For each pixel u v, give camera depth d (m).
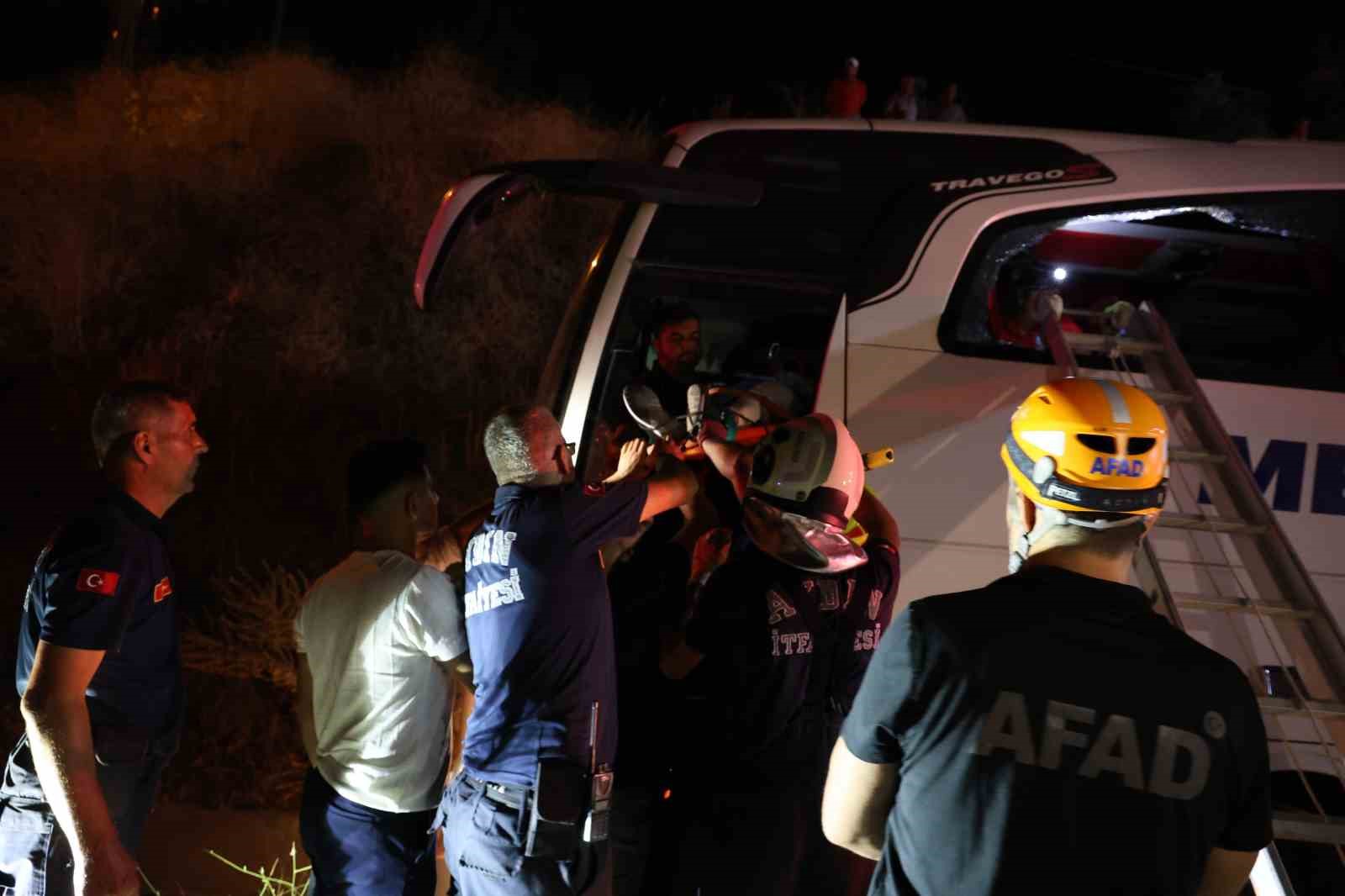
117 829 2.98
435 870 3.36
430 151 12.80
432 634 3.12
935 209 4.10
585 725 3.01
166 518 9.14
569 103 15.19
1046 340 3.82
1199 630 3.74
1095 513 2.00
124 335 10.84
